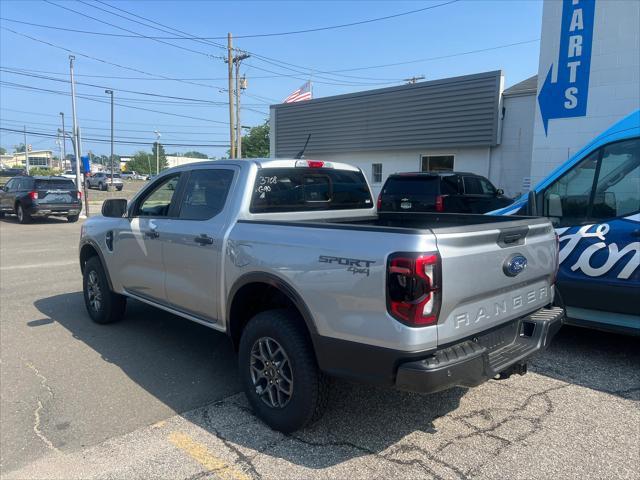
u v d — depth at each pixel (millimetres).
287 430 3406
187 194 4516
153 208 4961
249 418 3682
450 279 2781
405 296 2697
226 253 3822
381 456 3148
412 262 2674
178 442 3355
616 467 2986
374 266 2820
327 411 3729
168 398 4020
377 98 17250
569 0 9906
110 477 2980
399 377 2768
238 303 3873
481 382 2961
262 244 3512
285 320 3355
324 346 3094
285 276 3299
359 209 5051
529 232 3416
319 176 4652
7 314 6457
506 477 2908
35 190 19094
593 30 9688
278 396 3432
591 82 9828
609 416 3605
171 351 5086
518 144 14336
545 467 2996
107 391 4148
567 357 4727
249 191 4008
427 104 15883
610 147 4527
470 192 11602
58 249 12359
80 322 6094
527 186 13430
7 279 8688
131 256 5109
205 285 4098
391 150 17172
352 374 2986
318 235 3186
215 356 4953
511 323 3381
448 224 4590
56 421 3652
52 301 7133
